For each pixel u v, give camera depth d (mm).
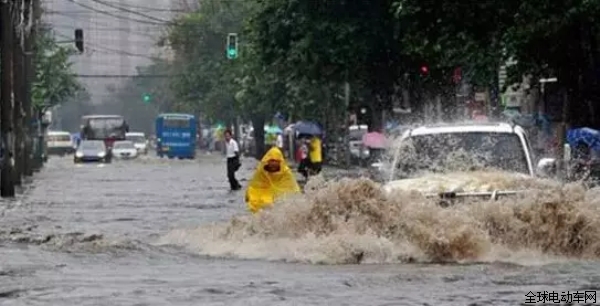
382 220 29094
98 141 153500
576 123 71688
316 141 87250
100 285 24297
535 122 87125
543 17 63906
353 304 21109
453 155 33156
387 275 25422
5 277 25828
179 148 178625
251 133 193750
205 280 25016
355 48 94125
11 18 74500
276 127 157625
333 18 94938
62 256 30719
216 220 45594
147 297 22344
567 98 73062
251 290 23250
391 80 98250
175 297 22312
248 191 40500
